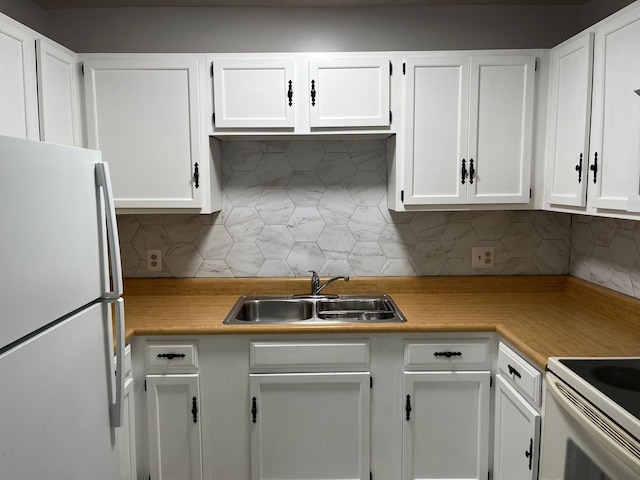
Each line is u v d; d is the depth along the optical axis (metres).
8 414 0.91
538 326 1.90
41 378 1.03
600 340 1.71
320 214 2.50
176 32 2.36
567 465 1.33
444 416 1.99
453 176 2.14
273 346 1.95
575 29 2.37
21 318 0.95
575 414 1.23
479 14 2.37
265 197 2.49
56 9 2.34
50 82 1.80
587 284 2.26
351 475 2.01
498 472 1.91
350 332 1.94
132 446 1.88
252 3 2.30
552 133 2.07
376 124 2.11
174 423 1.98
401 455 2.02
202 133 2.12
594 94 1.73
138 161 2.12
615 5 2.07
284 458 2.00
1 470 0.89
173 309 2.22
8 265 0.91
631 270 1.99
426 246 2.52
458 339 1.96
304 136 2.21
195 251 2.51
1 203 0.89
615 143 1.59
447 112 2.11
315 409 1.98
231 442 2.00
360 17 2.36
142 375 1.96
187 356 1.95
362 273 2.53
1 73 1.51
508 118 2.11
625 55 1.54
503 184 2.14
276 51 2.37
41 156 1.03
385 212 2.50
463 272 2.53
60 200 1.11
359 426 1.99
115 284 1.35
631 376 1.33
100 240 1.33
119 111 2.09
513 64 2.09
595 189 1.72
